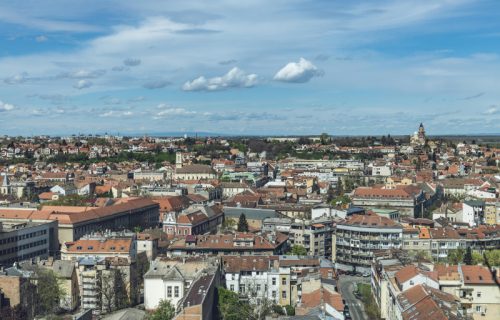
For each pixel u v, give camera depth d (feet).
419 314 604.49
